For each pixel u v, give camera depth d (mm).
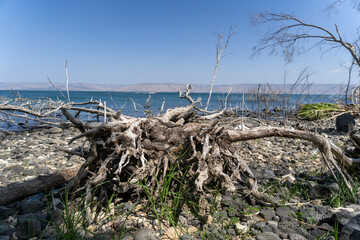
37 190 2924
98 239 2221
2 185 3674
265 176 3949
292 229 2438
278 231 2410
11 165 4613
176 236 2305
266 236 2281
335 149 3451
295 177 4059
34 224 2307
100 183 2705
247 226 2488
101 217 2582
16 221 2547
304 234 2355
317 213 2752
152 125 3008
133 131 2863
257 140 7031
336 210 2668
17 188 2795
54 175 3090
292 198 3188
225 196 3062
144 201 2756
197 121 4109
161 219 2557
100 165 2916
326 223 2475
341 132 8578
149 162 2932
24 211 2723
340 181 3445
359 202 2936
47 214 2617
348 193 3100
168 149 2943
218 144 3107
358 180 3596
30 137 7633
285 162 5043
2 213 2703
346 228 2193
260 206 2920
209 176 2984
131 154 2732
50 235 2281
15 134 8172
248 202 3016
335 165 3270
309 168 4664
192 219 2586
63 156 5320
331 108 12773
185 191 2826
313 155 5574
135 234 2270
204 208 2775
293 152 5840
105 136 2982
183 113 3785
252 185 2951
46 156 5305
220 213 2689
